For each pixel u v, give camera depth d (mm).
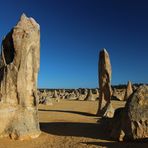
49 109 36156
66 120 24984
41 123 22906
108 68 31094
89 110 35156
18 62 17875
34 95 18484
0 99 17688
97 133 18312
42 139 17375
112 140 16297
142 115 15430
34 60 18531
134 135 15367
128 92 53875
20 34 17922
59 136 17938
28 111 18016
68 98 66375
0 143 16297
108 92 31047
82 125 21703
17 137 17016
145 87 16375
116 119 17406
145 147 14336
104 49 31750
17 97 17844
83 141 16297
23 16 18484
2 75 18047
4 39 18703
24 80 17984
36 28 18703
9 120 17500
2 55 18578
